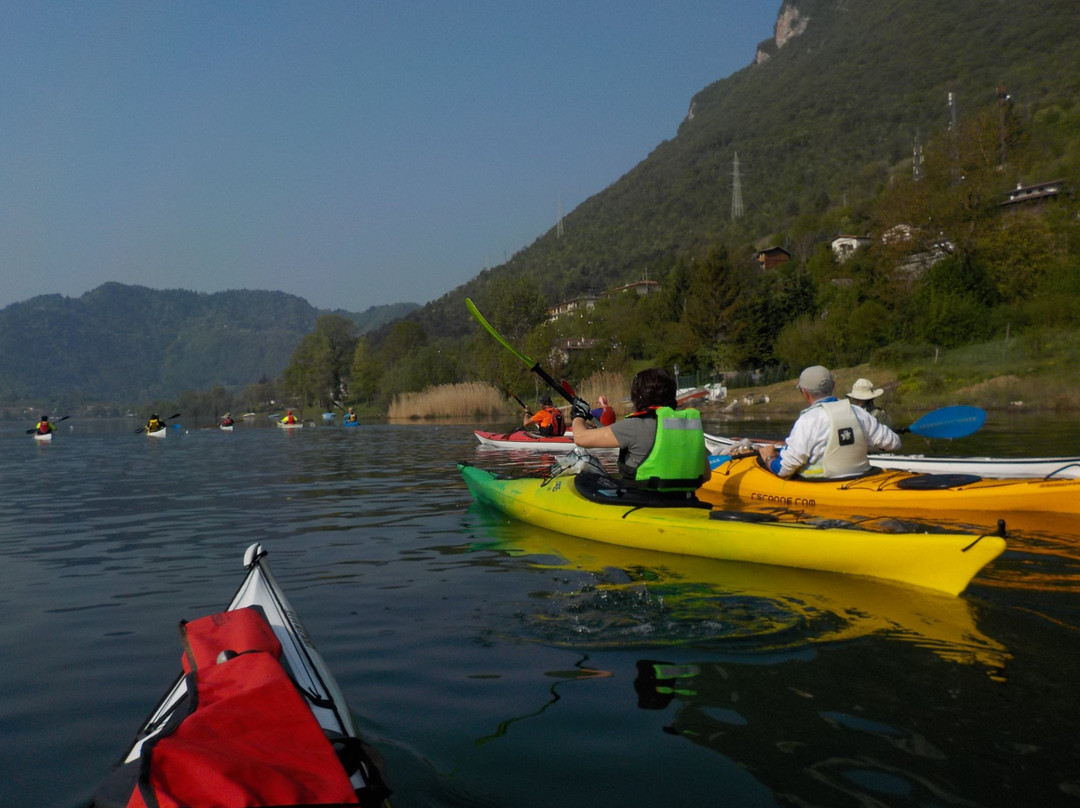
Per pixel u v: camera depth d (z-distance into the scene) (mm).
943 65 157250
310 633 3119
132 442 21188
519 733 2139
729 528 4133
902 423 16719
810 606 3293
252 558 3078
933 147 35188
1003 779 1818
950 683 2408
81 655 3010
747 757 1964
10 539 5617
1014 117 47750
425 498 7258
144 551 5039
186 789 1338
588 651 2820
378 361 86812
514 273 182750
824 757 1951
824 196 118812
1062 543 4438
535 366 6656
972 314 29047
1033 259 31172
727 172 174500
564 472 5742
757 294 43500
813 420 5422
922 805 1705
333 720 1875
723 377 40000
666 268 110438
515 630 3092
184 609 3645
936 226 33594
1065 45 126688
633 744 2055
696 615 3203
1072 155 47625
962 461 6492
